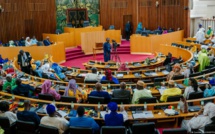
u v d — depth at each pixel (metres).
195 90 9.98
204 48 18.88
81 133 7.13
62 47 21.53
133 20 28.06
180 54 20.50
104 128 7.06
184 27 26.39
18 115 7.78
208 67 16.73
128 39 27.67
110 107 7.59
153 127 7.22
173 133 6.80
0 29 23.48
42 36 26.27
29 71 16.00
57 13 26.86
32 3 25.36
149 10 27.50
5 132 7.70
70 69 16.00
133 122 8.56
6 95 10.14
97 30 25.89
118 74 14.92
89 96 9.56
